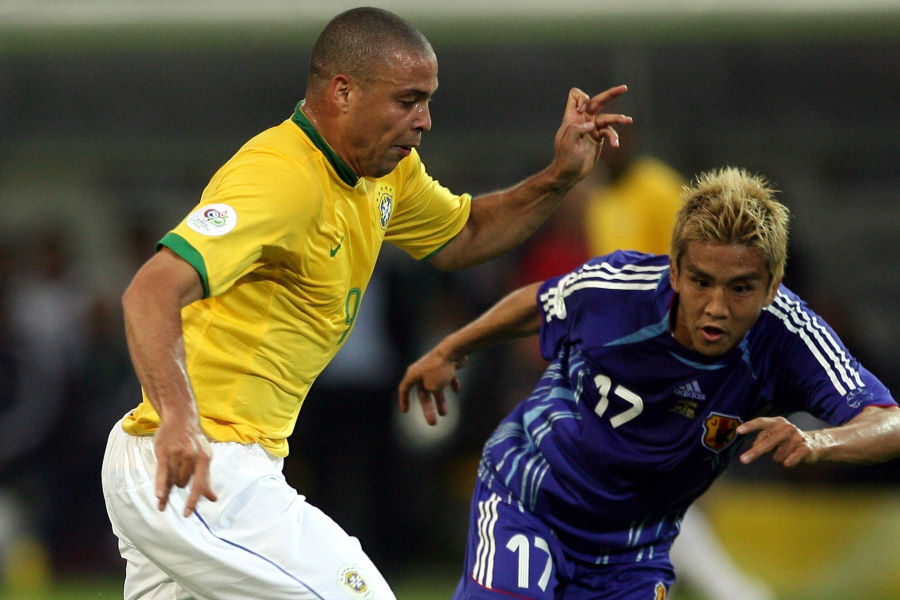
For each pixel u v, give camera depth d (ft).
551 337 43.78
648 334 40.29
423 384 48.65
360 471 95.76
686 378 40.40
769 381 40.34
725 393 40.50
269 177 36.88
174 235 34.68
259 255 36.29
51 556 96.78
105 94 123.85
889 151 124.06
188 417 32.86
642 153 77.97
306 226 37.45
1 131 124.77
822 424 89.40
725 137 121.29
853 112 120.67
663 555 44.47
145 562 40.37
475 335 46.34
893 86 120.06
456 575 95.30
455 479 99.71
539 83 119.03
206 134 124.26
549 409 43.34
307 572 37.96
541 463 43.16
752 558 86.48
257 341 38.52
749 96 119.44
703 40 99.71
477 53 117.70
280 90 121.90
